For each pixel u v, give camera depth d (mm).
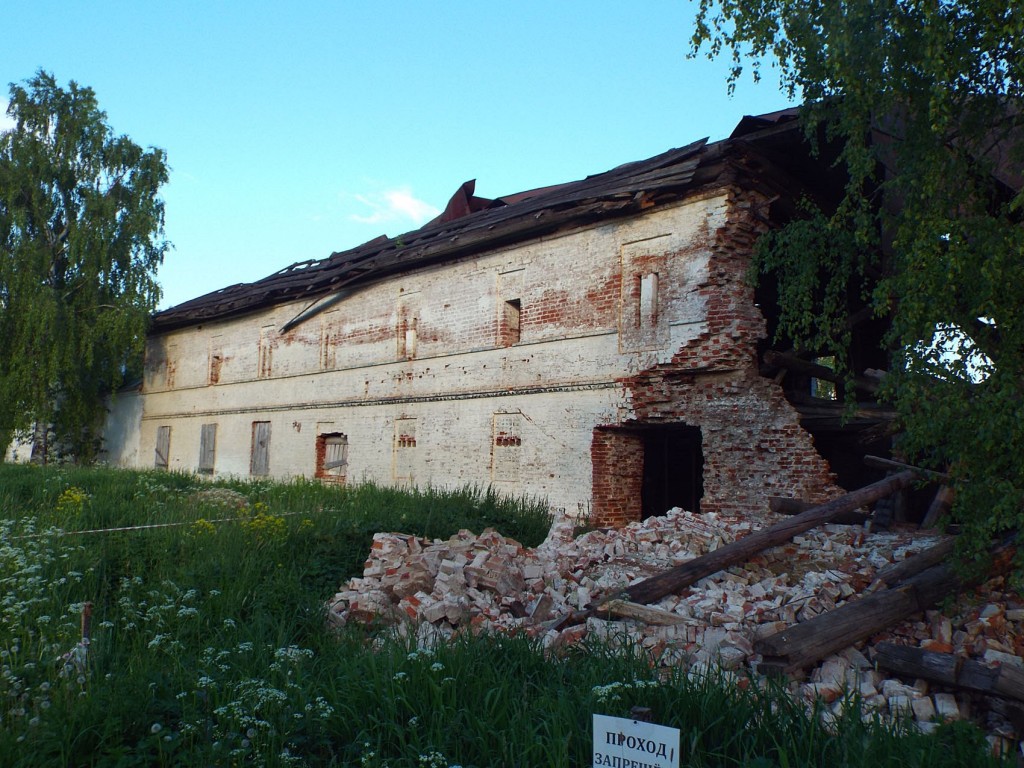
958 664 5492
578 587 7805
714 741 4566
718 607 6945
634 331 13812
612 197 13734
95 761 4293
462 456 16844
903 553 7926
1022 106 6707
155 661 5820
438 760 4195
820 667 6012
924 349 6402
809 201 10516
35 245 25672
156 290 27688
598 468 14141
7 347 25453
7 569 7633
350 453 20141
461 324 17297
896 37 6887
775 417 12203
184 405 27531
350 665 5473
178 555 8977
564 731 4527
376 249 20656
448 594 7402
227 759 4285
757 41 7785
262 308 24188
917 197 6898
